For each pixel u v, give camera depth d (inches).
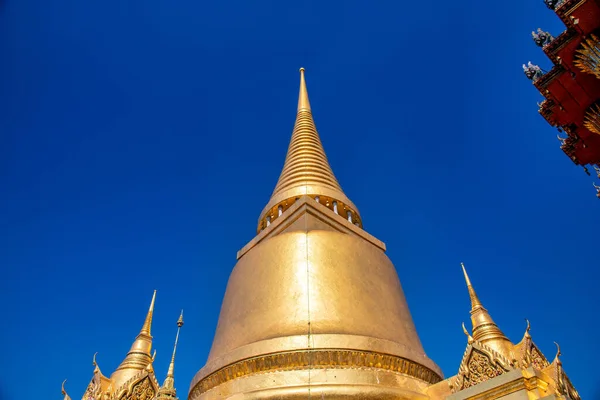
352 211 922.7
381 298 724.0
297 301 666.2
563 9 597.3
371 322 665.6
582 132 758.5
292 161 1002.7
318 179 937.5
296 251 735.7
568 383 524.4
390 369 607.8
